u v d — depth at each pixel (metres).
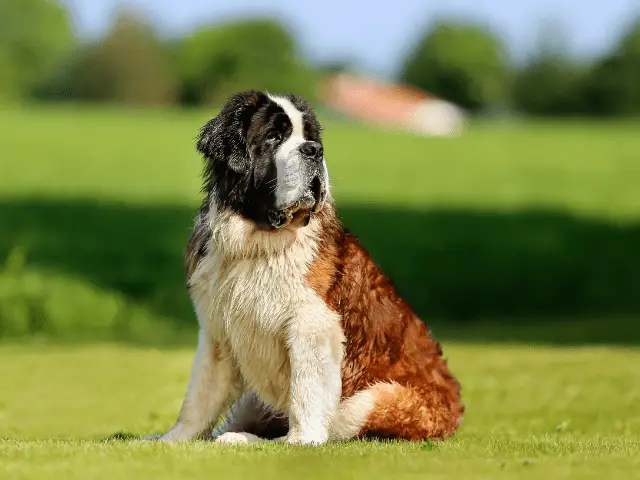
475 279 22.89
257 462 5.35
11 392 10.28
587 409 9.30
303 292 6.34
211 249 6.52
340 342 6.39
